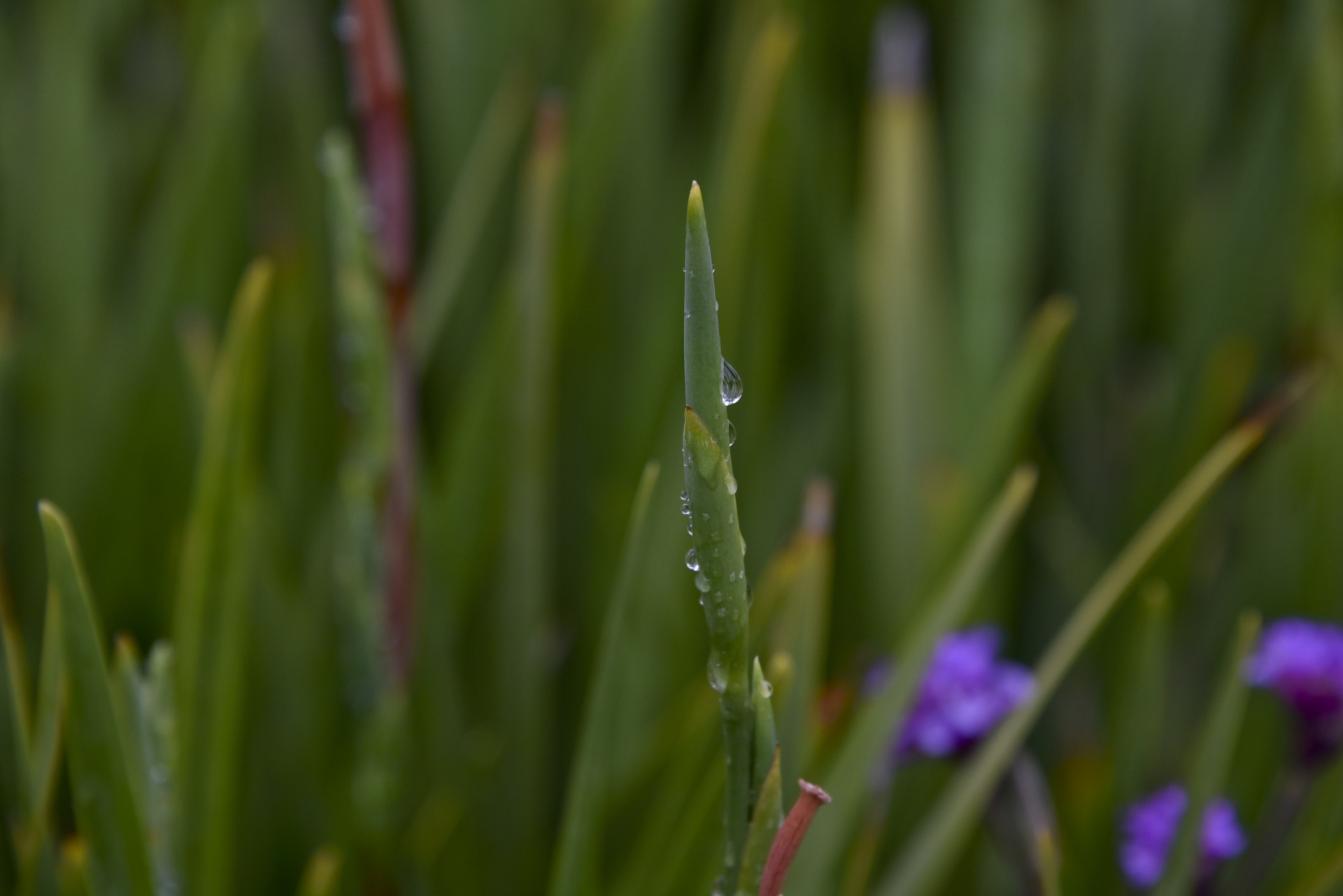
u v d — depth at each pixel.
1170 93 1.62
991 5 1.41
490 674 1.16
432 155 1.52
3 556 1.28
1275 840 0.89
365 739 0.90
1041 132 1.53
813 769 0.90
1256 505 1.30
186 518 1.21
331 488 1.21
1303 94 1.43
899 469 1.26
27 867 0.83
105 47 1.62
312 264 1.40
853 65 1.63
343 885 1.00
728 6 1.56
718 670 0.73
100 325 1.39
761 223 1.21
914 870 0.87
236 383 0.86
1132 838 0.91
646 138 1.43
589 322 1.38
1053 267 1.60
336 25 1.59
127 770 0.81
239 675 0.87
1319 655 0.88
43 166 1.35
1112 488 1.53
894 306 1.28
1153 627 0.96
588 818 0.84
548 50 1.55
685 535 1.16
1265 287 1.48
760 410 1.26
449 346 1.44
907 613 1.11
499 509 1.16
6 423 1.29
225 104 1.31
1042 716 1.33
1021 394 1.10
